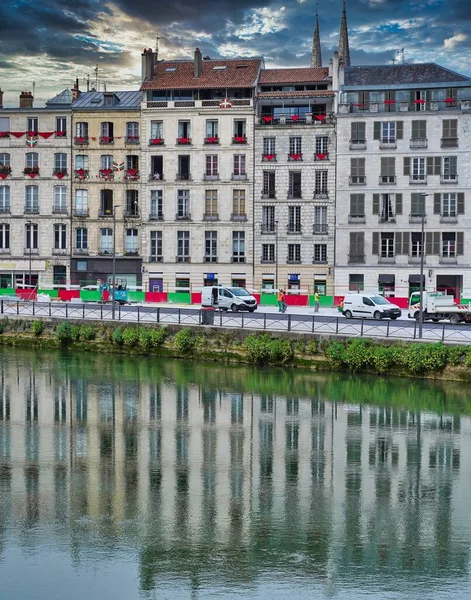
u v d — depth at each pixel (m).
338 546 22.67
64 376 44.25
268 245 76.75
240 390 40.59
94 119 78.62
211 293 62.66
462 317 54.81
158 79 78.62
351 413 36.09
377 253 74.44
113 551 22.33
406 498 26.25
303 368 45.16
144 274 78.25
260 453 30.72
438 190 73.19
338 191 74.75
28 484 27.38
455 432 33.16
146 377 43.88
